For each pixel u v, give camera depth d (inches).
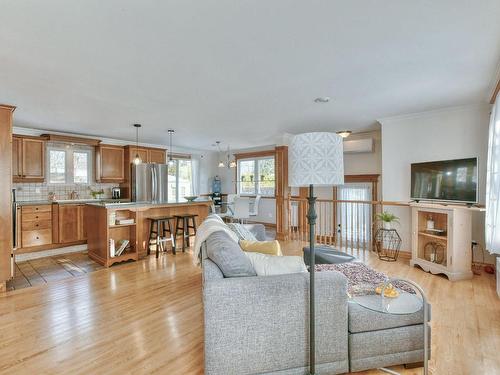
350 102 145.9
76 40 83.2
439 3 67.1
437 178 152.1
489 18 73.0
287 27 77.5
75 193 236.5
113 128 210.4
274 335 66.0
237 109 158.2
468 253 138.8
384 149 183.0
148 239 187.0
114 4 66.5
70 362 74.4
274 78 113.3
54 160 226.1
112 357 76.4
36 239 196.1
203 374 69.7
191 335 87.5
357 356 69.9
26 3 65.4
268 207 315.0
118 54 92.4
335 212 223.8
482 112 150.0
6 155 121.6
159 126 203.2
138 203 183.9
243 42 85.4
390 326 71.5
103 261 161.8
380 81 117.0
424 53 92.7
